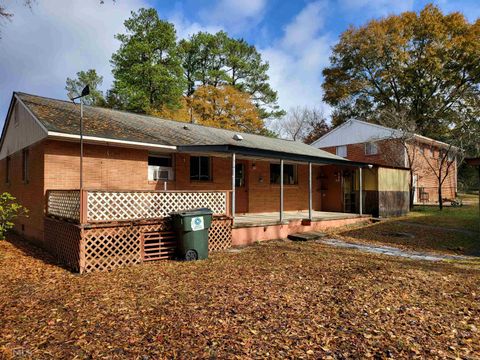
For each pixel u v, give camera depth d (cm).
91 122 959
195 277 596
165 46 2895
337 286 536
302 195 1641
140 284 552
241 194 1350
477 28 2770
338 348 325
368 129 2444
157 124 1270
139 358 304
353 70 3412
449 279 593
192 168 1174
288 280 573
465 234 1141
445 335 357
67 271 657
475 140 1956
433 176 2497
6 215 870
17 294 502
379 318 403
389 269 666
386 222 1434
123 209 724
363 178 1603
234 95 3042
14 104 1184
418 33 2992
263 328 369
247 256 805
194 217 767
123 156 967
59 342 338
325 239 1095
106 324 382
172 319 395
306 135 4269
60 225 764
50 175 848
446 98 3028
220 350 318
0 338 348
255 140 1478
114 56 2838
